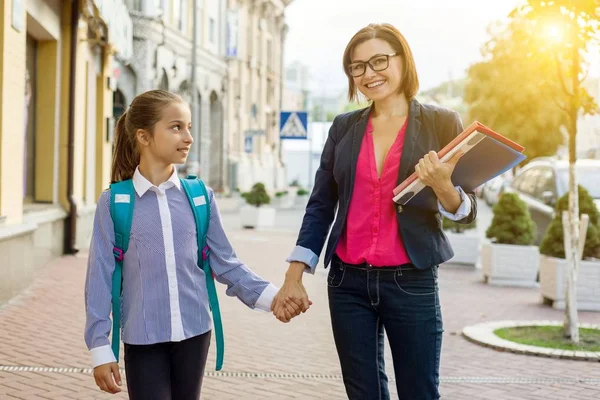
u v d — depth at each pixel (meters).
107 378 3.00
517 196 12.83
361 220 3.26
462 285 12.30
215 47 38.91
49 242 13.00
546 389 6.02
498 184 31.92
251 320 8.65
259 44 49.28
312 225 3.47
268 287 3.37
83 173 16.28
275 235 21.45
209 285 3.32
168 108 3.14
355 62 3.34
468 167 3.10
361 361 3.27
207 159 37.75
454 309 9.94
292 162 70.75
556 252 10.44
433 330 3.22
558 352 7.18
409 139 3.24
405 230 3.18
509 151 2.98
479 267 14.96
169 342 3.15
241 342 7.43
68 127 14.32
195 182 3.29
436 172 2.98
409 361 3.22
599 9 7.25
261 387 5.80
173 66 31.73
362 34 3.34
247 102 46.97
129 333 3.11
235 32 40.34
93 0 13.37
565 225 7.86
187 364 3.19
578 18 7.42
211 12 38.12
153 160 3.19
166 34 30.66
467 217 3.13
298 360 6.76
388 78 3.31
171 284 3.14
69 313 8.50
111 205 3.12
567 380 6.32
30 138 13.58
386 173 3.24
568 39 7.49
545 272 10.45
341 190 3.36
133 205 3.13
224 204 35.31
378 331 3.35
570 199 7.85
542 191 14.44
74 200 14.39
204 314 3.22
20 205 10.25
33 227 10.27
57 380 5.75
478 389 5.98
